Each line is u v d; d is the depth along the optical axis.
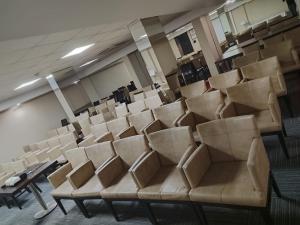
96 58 10.12
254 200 2.01
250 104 3.38
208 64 8.81
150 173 2.97
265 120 3.05
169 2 4.25
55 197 4.08
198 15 8.09
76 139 6.83
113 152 3.70
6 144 9.93
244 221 2.46
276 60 4.01
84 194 3.52
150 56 5.35
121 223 3.30
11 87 7.38
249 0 12.50
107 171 3.36
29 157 7.32
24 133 10.60
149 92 6.09
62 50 5.02
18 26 2.40
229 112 3.36
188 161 2.44
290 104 4.16
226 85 4.55
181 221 2.86
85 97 13.64
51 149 6.69
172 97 5.43
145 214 3.29
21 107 10.65
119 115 6.61
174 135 2.91
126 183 3.16
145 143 3.25
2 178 5.85
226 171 2.46
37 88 10.49
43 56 4.85
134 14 3.92
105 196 3.22
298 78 5.33
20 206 5.55
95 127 5.61
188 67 8.63
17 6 2.02
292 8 8.25
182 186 2.56
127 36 7.48
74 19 2.85
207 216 2.72
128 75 15.80
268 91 3.22
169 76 5.48
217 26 12.00
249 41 7.96
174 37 14.43
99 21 3.35
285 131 3.47
